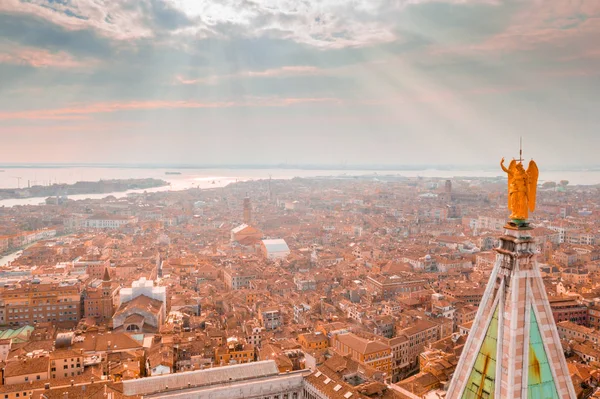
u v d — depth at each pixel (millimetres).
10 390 185250
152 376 193125
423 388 194500
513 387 38938
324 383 178625
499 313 41156
